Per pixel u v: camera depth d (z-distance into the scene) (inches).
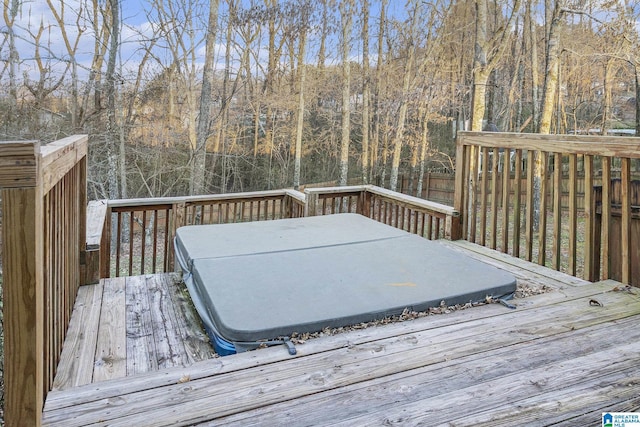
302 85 580.4
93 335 87.1
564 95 601.0
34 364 47.9
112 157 414.6
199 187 480.1
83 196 112.7
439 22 600.1
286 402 60.0
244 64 566.3
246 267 109.8
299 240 137.7
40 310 48.1
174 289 115.0
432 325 85.0
